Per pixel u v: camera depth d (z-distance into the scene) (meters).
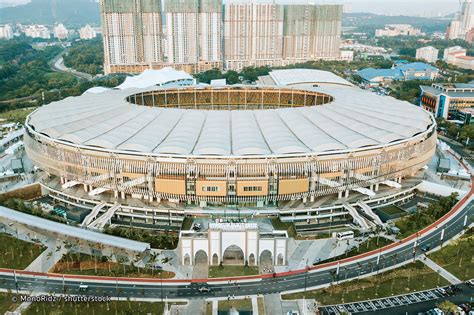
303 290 168.12
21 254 191.62
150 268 181.00
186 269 181.50
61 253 193.00
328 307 158.62
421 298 163.12
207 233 185.12
